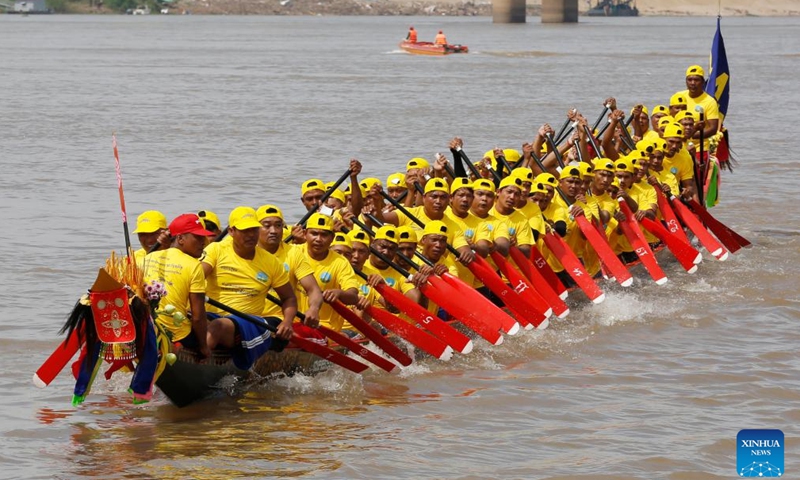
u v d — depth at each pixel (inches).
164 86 4052.7
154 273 776.9
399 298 917.2
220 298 816.3
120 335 725.3
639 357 932.0
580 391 842.8
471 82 4254.4
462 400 822.5
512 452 719.1
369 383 863.1
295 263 850.8
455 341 914.7
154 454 713.0
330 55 6392.7
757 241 1438.2
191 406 802.2
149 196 1756.9
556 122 2866.6
